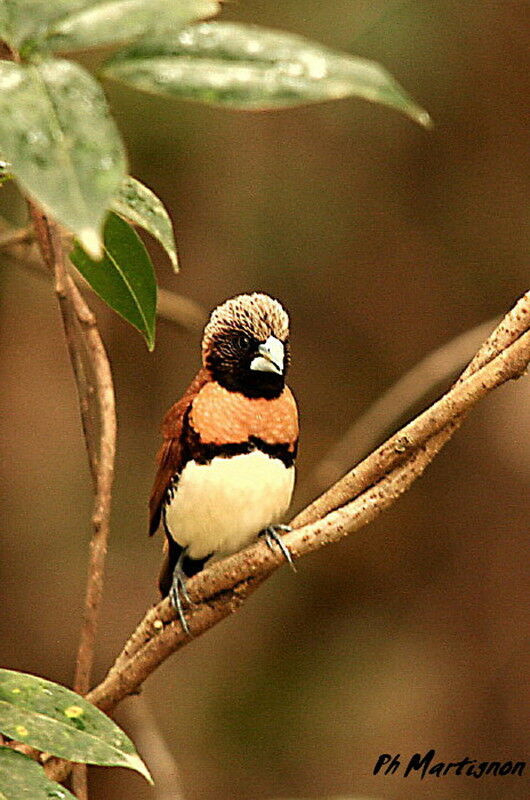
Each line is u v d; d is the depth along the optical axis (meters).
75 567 12.23
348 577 13.06
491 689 12.41
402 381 8.19
